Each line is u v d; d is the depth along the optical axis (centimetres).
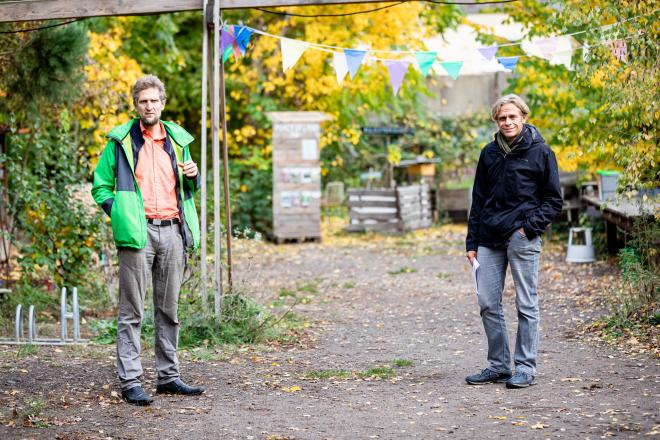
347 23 1750
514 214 655
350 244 1761
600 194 1375
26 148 1151
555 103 1355
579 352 770
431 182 2206
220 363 764
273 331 882
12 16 871
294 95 1944
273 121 1791
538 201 659
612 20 1108
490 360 678
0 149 1189
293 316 998
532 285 660
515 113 651
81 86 1122
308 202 1797
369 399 637
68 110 1189
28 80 1043
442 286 1230
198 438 541
